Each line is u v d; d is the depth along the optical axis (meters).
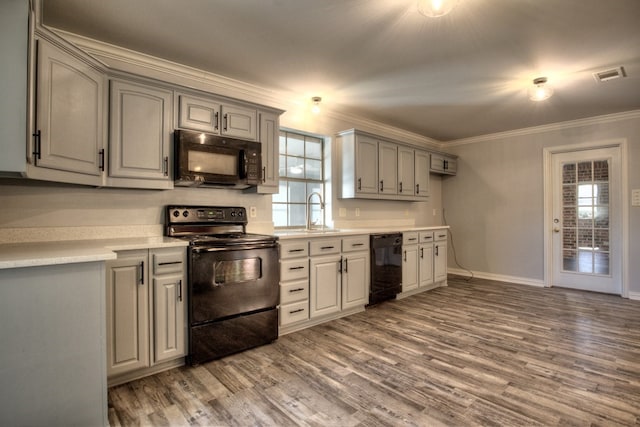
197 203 2.92
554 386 2.05
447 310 3.60
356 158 3.95
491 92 3.44
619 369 2.26
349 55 2.66
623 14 2.10
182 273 2.26
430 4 1.87
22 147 1.56
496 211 5.21
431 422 1.70
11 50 1.54
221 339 2.42
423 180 4.86
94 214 2.41
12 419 1.39
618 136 4.17
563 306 3.74
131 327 2.06
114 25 2.23
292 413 1.78
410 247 4.17
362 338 2.81
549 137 4.70
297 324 3.01
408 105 3.85
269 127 3.12
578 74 3.00
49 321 1.46
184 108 2.58
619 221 4.21
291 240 2.93
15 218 2.11
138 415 1.75
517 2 1.98
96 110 2.15
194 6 2.02
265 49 2.56
